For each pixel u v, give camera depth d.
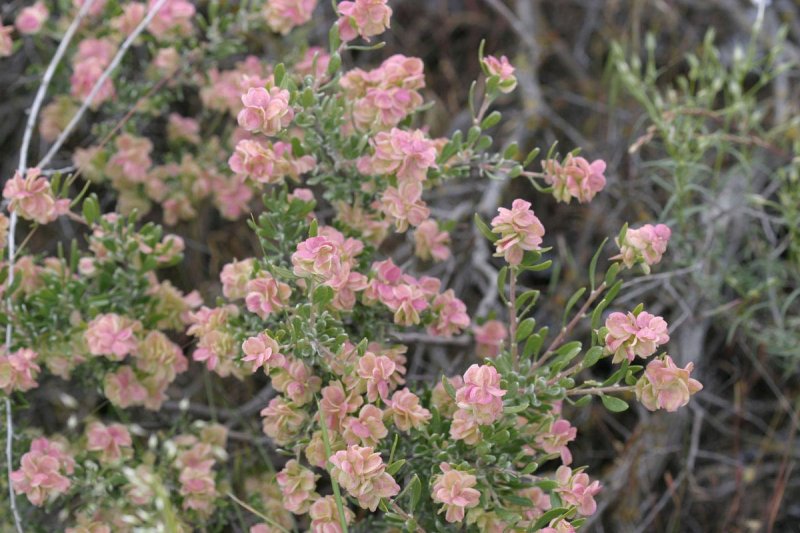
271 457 0.81
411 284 0.72
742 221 0.89
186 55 0.84
